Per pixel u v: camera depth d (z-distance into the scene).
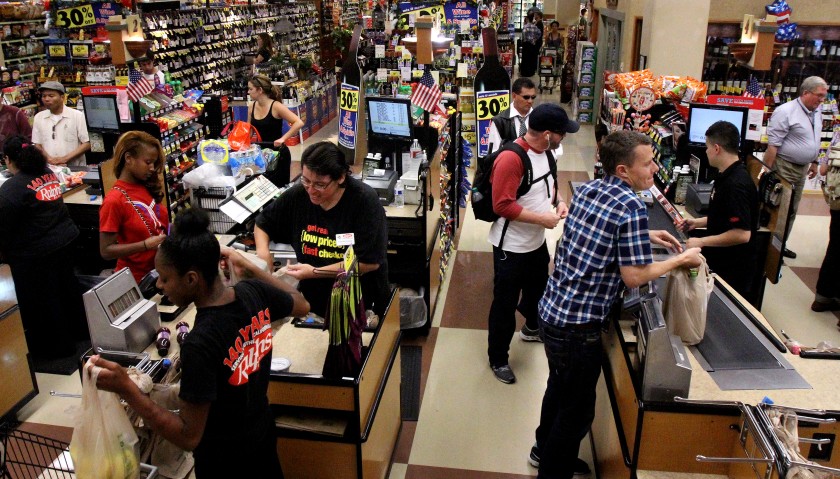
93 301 2.59
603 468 3.00
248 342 1.92
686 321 2.61
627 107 6.21
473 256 6.10
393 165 5.16
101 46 7.69
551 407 3.04
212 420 1.90
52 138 5.86
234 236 4.01
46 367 4.23
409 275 4.57
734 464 2.31
